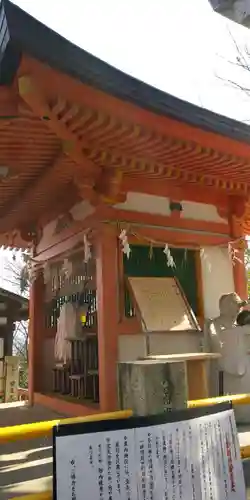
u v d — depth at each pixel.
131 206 6.36
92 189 5.98
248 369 5.72
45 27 3.41
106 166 5.71
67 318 7.62
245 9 5.59
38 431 2.77
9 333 12.93
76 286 7.66
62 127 4.31
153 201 6.61
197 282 6.97
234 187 6.83
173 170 6.02
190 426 2.87
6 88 3.63
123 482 2.52
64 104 3.85
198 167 5.95
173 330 6.14
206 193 7.13
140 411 2.89
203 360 5.49
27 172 6.04
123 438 2.59
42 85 3.60
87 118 4.21
